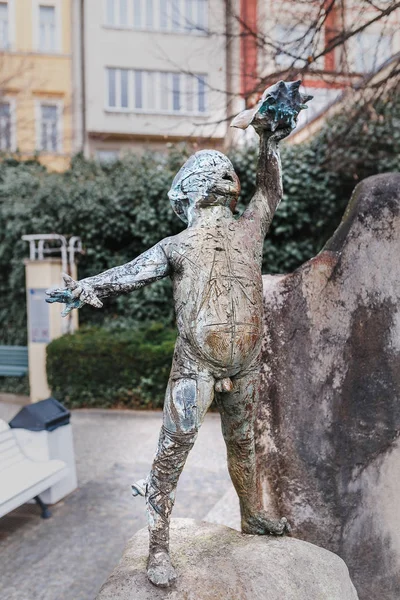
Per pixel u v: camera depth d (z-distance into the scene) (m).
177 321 1.83
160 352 7.01
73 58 13.85
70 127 13.90
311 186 8.02
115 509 4.18
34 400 7.84
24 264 8.73
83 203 8.62
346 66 4.88
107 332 7.81
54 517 4.06
